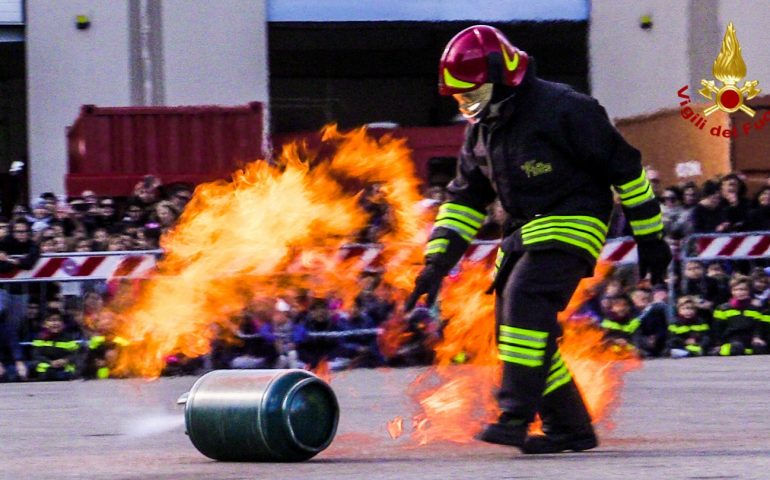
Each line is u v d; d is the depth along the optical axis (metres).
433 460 9.36
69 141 32.72
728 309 23.44
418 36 46.25
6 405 16.72
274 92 47.56
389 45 46.50
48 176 36.62
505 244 9.86
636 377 18.78
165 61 36.91
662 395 15.80
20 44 37.47
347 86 48.16
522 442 9.52
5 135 46.56
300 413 9.20
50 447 11.50
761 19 38.03
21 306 22.17
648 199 9.62
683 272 23.61
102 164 30.53
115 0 36.72
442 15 38.41
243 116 30.94
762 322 23.44
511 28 39.97
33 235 22.47
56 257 22.34
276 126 47.47
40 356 22.03
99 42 36.75
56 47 36.56
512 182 9.64
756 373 19.14
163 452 10.77
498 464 8.91
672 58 38.53
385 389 17.94
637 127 33.75
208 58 37.09
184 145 30.75
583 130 9.45
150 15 36.81
